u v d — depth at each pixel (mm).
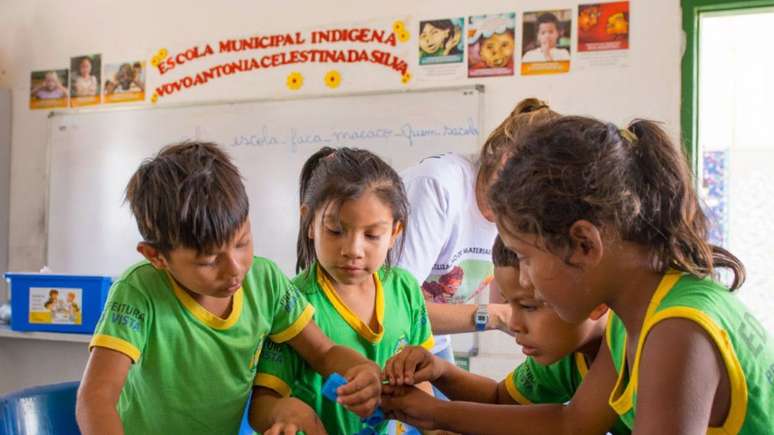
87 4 3264
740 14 2389
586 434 882
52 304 2596
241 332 1015
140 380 982
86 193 3256
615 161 657
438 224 1319
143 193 901
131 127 3178
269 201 2953
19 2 3383
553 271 669
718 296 676
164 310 975
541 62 2551
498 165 882
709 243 733
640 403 649
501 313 1309
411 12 2734
